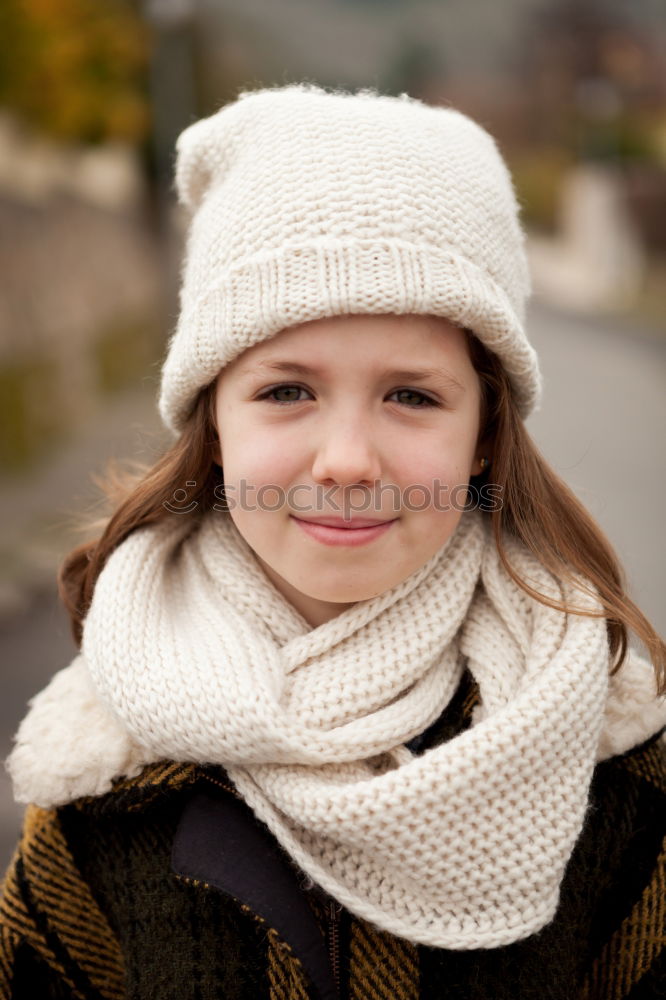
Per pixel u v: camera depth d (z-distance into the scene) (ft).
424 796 3.79
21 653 18.21
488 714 4.20
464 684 4.51
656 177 94.32
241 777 4.15
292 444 4.09
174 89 56.49
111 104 48.67
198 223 4.66
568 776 3.99
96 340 48.26
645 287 84.64
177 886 4.27
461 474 4.28
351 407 4.03
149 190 62.44
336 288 3.94
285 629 4.45
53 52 42.91
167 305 61.87
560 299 77.87
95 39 46.70
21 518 26.40
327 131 4.19
